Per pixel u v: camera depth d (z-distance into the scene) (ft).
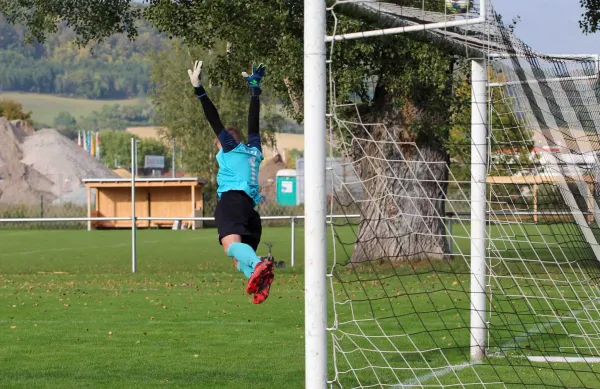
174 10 84.79
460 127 87.35
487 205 40.83
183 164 274.98
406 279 78.07
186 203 210.38
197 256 116.26
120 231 192.85
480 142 38.47
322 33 28.86
